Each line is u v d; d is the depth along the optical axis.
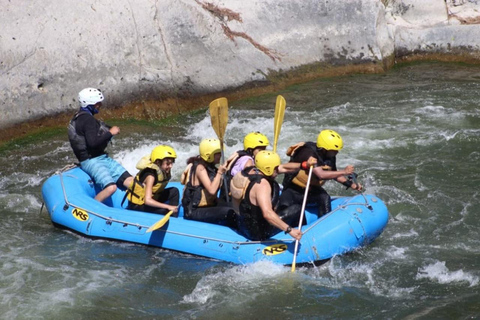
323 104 38.34
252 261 20.30
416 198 25.92
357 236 21.12
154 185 22.44
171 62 38.44
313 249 20.41
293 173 21.75
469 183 27.17
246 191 19.86
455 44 47.66
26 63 34.62
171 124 36.22
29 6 36.25
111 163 24.81
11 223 24.52
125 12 38.22
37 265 21.12
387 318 18.20
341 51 44.94
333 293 19.44
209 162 21.64
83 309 18.77
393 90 40.69
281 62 42.47
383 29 46.41
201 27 39.94
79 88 35.66
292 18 43.94
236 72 40.31
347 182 22.08
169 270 20.72
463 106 36.91
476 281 19.92
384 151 30.95
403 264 21.02
